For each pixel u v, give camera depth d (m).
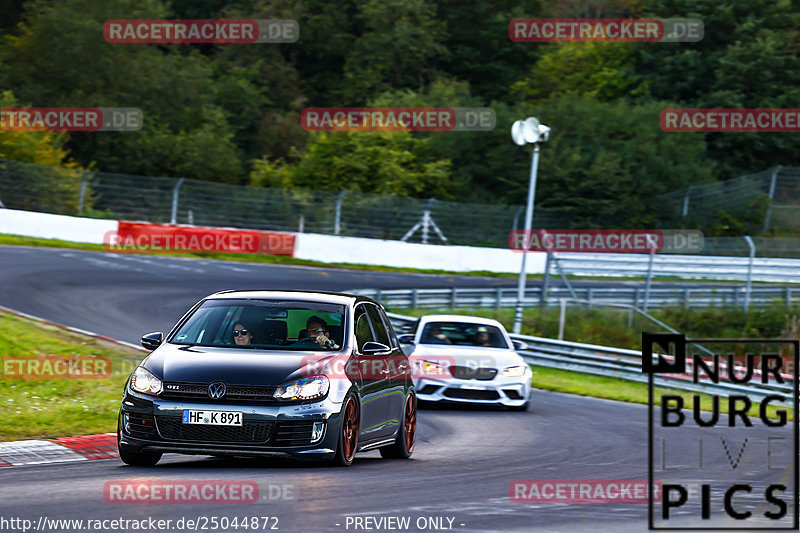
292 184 187.00
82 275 100.88
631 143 198.50
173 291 98.12
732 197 183.62
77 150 194.62
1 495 24.00
